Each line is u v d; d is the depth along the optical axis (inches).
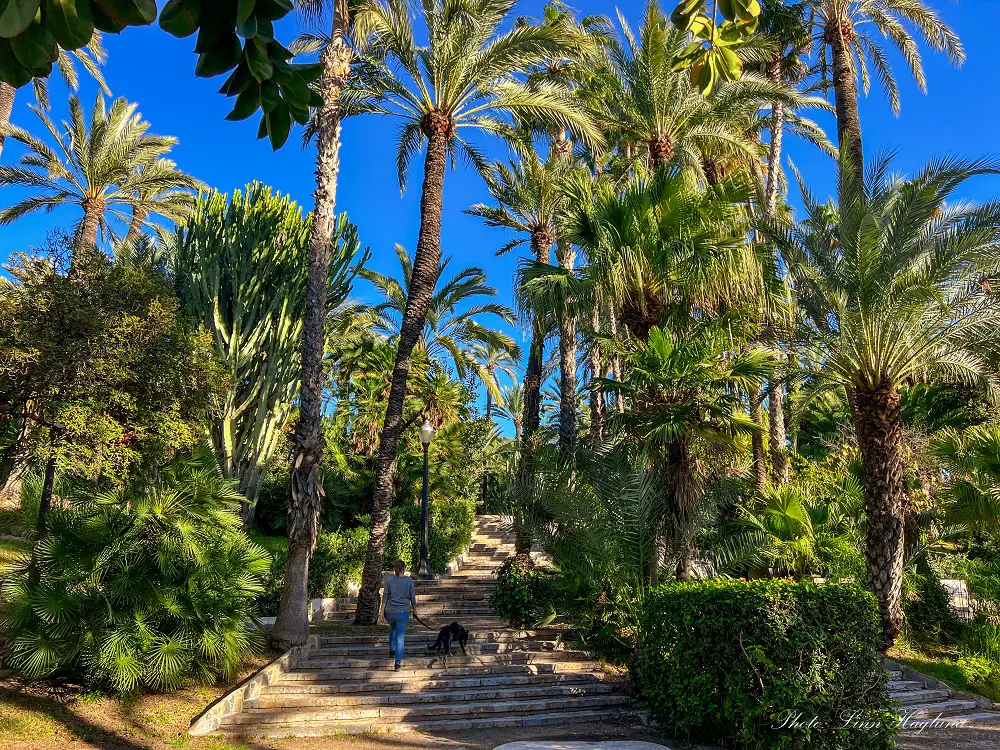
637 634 396.2
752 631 296.7
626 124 650.2
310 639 438.6
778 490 557.6
